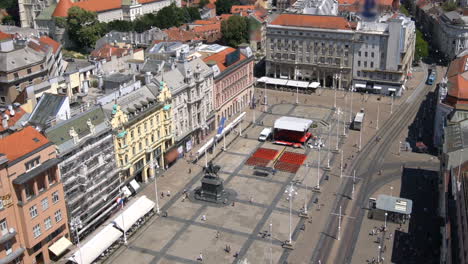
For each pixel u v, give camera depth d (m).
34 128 120.38
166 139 169.88
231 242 130.50
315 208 146.38
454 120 169.12
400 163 174.75
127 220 132.50
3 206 107.50
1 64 196.12
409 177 164.12
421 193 153.38
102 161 136.75
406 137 197.00
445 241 113.81
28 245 114.06
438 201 146.62
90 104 150.00
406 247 126.38
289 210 145.38
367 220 139.62
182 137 178.62
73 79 187.88
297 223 138.75
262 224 138.50
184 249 127.94
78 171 128.50
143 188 159.00
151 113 159.62
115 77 173.62
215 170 152.38
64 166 123.25
